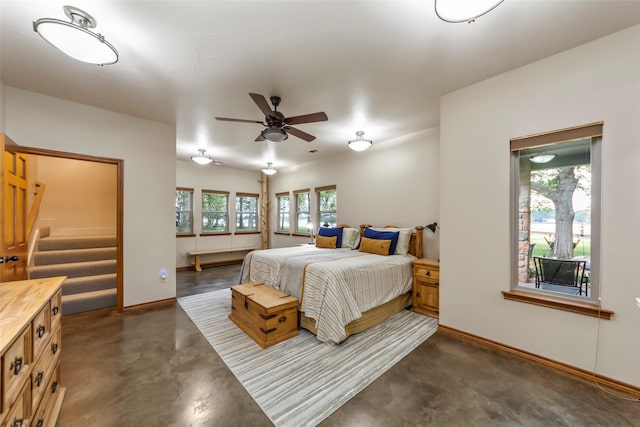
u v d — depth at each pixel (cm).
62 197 474
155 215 365
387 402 175
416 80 253
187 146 488
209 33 185
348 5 159
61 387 178
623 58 185
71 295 351
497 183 245
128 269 344
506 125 239
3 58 216
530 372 208
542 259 232
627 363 183
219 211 688
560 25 179
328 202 590
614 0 156
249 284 336
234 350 243
